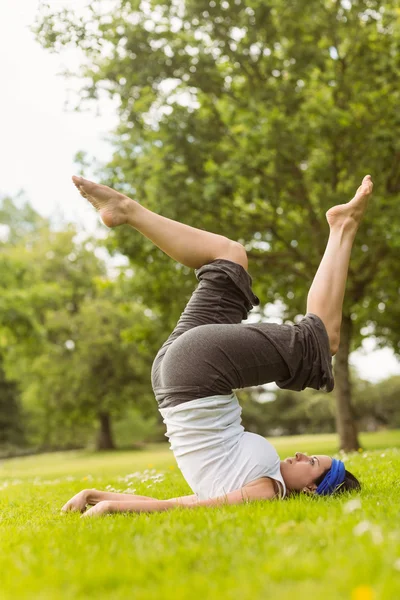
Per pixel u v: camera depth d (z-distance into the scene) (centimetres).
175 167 1258
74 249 3806
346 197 1281
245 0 1231
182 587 177
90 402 3591
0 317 2258
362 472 569
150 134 1275
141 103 1235
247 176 1225
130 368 3544
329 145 1312
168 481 623
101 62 1230
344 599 160
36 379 3719
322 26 1293
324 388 376
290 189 1334
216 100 1386
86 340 3516
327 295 380
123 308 1669
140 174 1310
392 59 1286
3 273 2362
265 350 356
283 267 1422
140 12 1262
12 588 189
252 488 349
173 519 297
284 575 186
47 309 3534
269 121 1188
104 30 1206
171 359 361
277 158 1205
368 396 4950
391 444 1802
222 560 210
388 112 1291
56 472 1545
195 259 383
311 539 230
